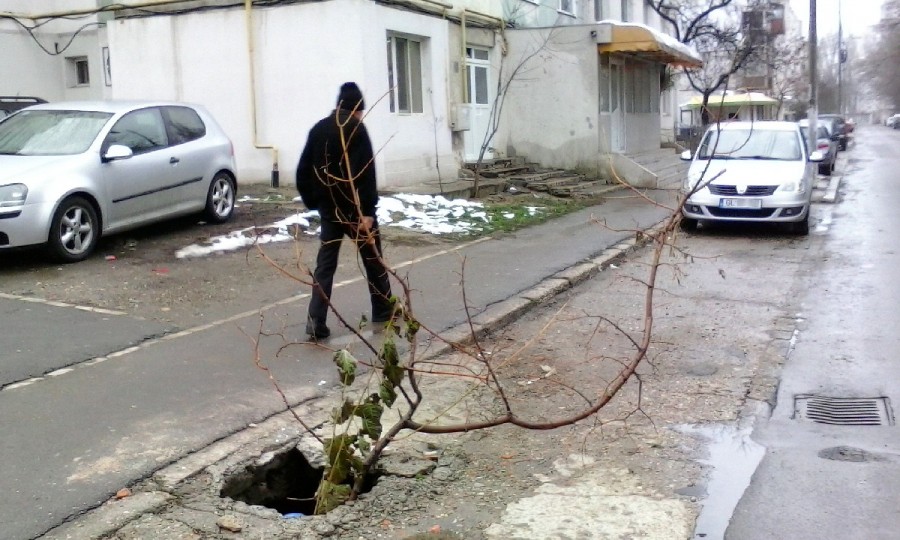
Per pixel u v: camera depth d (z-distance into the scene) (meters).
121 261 9.93
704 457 5.25
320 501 4.52
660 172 22.30
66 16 19.17
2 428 5.30
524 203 16.53
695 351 7.49
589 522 4.42
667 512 4.52
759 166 14.15
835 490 4.77
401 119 16.23
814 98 26.09
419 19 16.66
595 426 5.74
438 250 11.70
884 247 12.70
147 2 16.34
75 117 10.54
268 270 9.87
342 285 9.48
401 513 4.52
